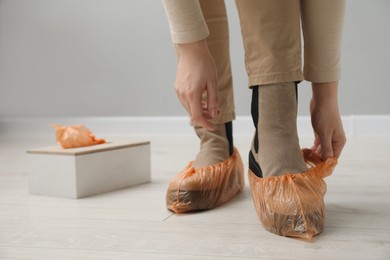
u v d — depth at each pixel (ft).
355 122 8.73
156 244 2.77
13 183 5.02
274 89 3.05
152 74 10.05
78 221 3.35
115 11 10.13
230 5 9.30
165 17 9.85
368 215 3.24
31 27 10.68
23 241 2.91
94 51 10.34
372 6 8.59
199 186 3.49
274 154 3.03
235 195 4.01
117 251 2.67
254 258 2.47
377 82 8.69
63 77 10.59
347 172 4.97
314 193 2.88
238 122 9.36
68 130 4.49
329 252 2.52
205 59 2.91
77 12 10.36
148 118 10.04
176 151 7.27
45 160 4.30
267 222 2.92
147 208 3.69
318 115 3.38
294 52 3.01
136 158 4.70
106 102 10.36
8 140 9.75
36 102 10.80
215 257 2.51
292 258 2.45
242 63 9.34
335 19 3.12
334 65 3.26
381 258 2.42
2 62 10.92
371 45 8.66
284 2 2.94
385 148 6.85
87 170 4.23
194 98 2.90
